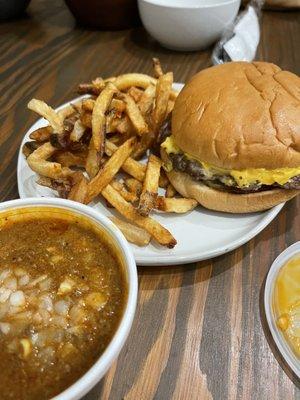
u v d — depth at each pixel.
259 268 0.23
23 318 0.15
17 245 0.18
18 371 0.14
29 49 0.45
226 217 0.26
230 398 0.18
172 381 0.18
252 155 0.23
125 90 0.31
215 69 0.27
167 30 0.41
